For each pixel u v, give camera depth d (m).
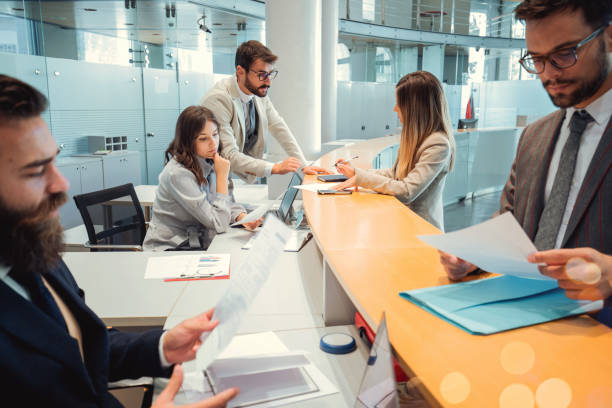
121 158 6.34
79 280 1.93
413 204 2.58
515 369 0.78
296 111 4.78
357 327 1.48
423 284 1.19
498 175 8.24
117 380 1.18
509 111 11.76
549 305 1.00
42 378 0.82
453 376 0.76
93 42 6.03
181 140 2.68
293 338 1.42
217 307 1.03
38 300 0.90
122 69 6.43
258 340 1.36
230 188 3.19
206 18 6.75
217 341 0.91
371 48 11.27
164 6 5.98
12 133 0.75
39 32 5.29
